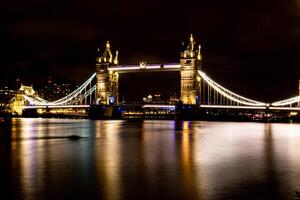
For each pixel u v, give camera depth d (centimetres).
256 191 3275
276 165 4500
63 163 4603
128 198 3081
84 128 12412
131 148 6275
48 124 15512
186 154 5506
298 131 11838
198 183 3541
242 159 4997
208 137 8812
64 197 3100
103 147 6419
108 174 3931
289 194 3188
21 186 3412
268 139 8400
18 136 8825
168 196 3134
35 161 4756
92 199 3058
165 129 12088
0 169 4156
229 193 3216
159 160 4878
